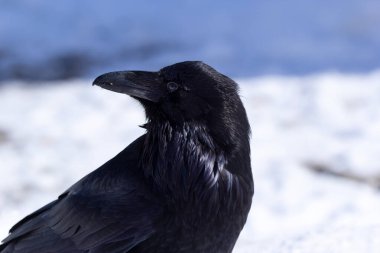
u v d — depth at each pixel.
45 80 23.19
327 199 13.25
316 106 17.55
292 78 20.05
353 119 16.89
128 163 8.09
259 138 16.09
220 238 7.95
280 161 14.84
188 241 7.86
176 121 7.88
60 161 15.01
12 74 23.55
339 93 18.22
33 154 15.30
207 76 7.90
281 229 11.93
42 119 17.17
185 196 7.79
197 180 7.79
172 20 27.56
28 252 8.27
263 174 14.31
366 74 20.30
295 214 12.75
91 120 17.12
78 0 28.77
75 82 20.56
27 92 19.19
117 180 8.04
